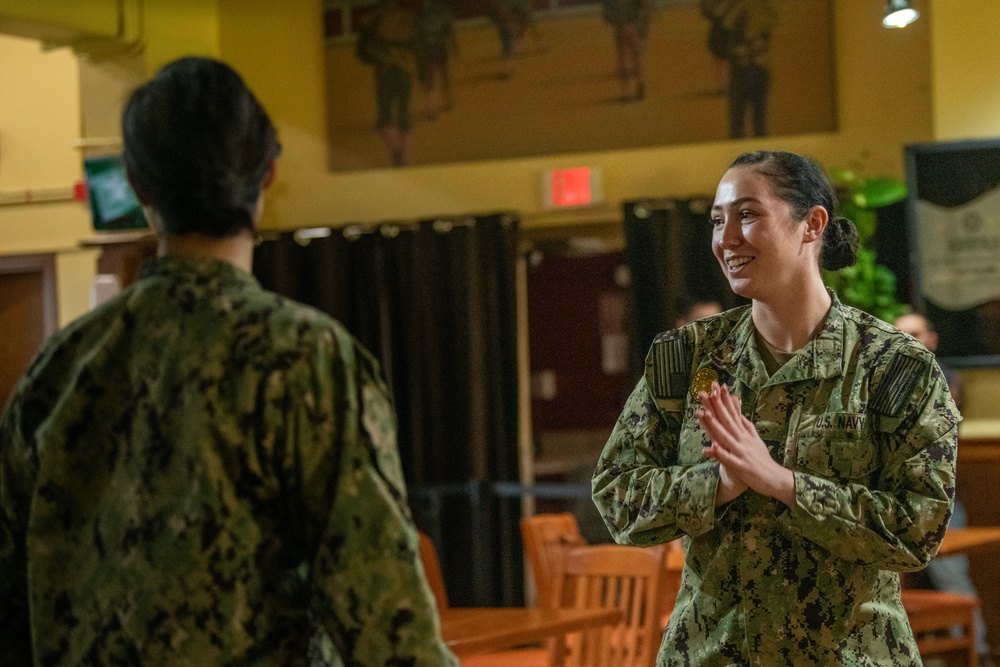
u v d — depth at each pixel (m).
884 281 6.10
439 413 7.18
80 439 1.45
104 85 7.27
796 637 1.94
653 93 7.00
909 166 6.43
